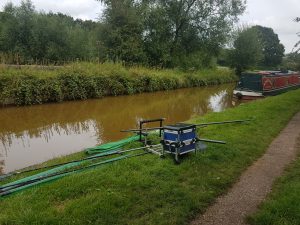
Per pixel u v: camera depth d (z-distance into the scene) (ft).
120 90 72.49
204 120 39.91
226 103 71.10
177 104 67.10
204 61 124.26
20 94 54.44
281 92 80.38
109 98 68.23
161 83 86.79
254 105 50.83
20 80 54.70
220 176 20.76
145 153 25.04
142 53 98.68
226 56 155.53
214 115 43.37
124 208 16.21
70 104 58.95
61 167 22.90
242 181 20.36
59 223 14.78
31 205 16.57
